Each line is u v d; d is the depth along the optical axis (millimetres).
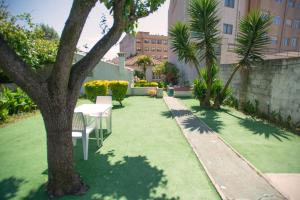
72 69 3555
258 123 8641
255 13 9781
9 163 4785
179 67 27969
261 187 3871
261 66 9883
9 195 3568
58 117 3361
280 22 26234
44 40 13320
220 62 15773
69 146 3559
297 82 7668
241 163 4848
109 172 4398
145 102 14070
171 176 4250
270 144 6148
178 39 11641
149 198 3504
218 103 11844
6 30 8570
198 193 3676
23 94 10344
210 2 10523
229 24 22891
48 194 3572
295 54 21234
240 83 11938
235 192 3703
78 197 3512
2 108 8414
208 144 6070
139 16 4176
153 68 32312
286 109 8219
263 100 9719
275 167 4688
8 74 3037
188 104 13367
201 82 12641
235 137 6781
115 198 3494
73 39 3051
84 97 16266
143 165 4734
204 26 10750
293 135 7023
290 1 26484
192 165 4754
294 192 3723
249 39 9812
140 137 6711
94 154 5340
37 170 4449
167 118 9414
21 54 9344
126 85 12578
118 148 5758
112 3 3701
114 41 3645
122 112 10703
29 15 10258
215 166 4699
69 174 3594
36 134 6945
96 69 17219
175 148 5781
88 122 5707
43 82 3240
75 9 2973
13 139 6434
